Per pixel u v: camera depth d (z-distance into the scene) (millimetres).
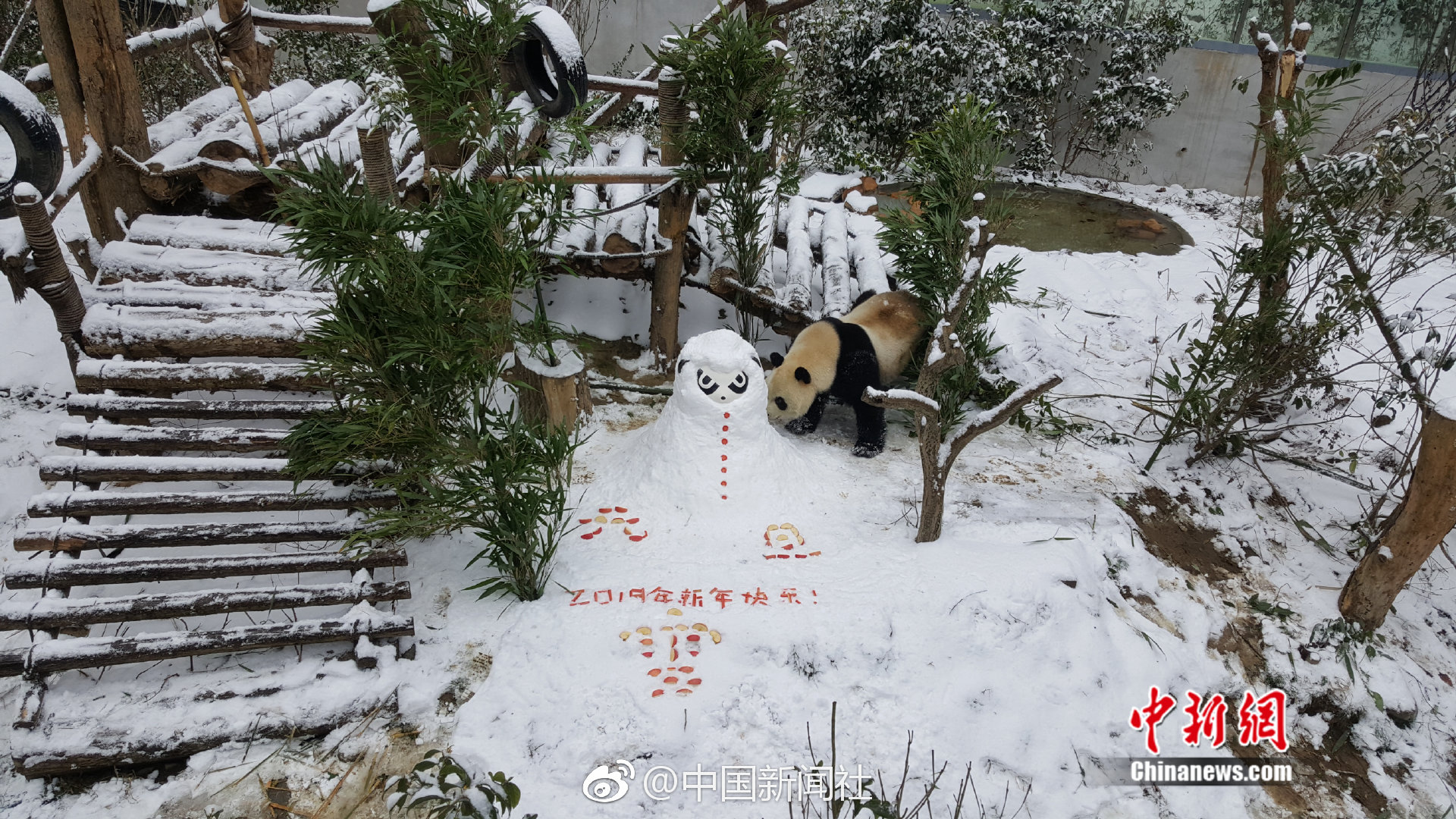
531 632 3582
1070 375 6176
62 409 4816
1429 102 8234
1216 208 10227
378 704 3312
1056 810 3184
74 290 4145
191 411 4023
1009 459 5152
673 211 5324
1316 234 4668
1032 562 4008
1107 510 4633
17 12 7746
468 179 4133
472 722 3260
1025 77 9953
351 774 3109
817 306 6023
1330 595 4414
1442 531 3820
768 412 5047
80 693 3215
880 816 2797
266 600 3395
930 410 3791
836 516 4426
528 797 3004
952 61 9641
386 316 3363
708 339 4340
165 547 3744
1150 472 5180
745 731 3277
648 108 9742
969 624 3707
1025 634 3723
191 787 3033
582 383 5125
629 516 4277
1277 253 4688
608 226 5695
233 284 4602
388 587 3543
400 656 3482
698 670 3432
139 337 4180
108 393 4125
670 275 5582
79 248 4980
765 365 5914
